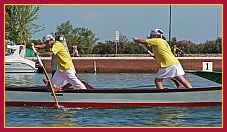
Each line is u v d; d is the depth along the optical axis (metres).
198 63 47.31
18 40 50.56
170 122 13.51
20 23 50.81
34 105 16.08
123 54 52.50
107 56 52.34
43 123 13.38
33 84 26.33
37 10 51.38
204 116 14.41
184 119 13.95
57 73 15.95
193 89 15.85
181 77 15.88
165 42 15.91
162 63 15.84
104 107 15.85
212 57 47.22
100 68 47.94
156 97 15.86
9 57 39.19
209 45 54.44
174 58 15.88
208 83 24.38
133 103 15.85
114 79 30.72
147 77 33.41
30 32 51.28
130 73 41.72
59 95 15.92
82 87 16.08
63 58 15.81
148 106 15.88
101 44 59.09
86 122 13.50
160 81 16.03
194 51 54.47
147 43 15.81
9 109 15.68
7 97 16.30
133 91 15.82
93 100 15.86
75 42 60.91
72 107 15.88
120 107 15.84
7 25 50.53
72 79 15.93
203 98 15.95
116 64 47.91
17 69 39.09
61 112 15.16
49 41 16.11
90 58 47.84
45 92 15.98
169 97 15.88
